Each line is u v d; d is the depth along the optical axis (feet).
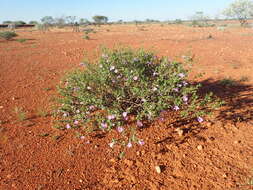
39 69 25.38
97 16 228.43
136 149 10.27
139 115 11.19
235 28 92.17
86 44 47.09
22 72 24.20
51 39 65.57
